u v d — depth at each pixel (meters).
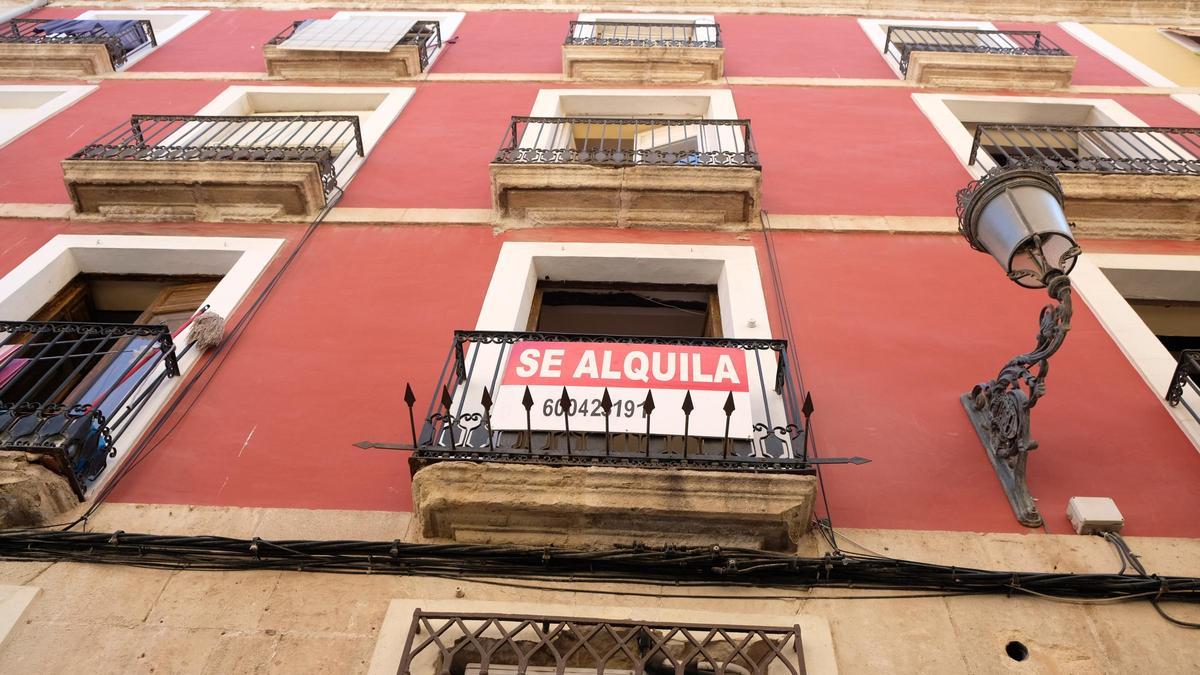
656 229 7.92
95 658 4.32
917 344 6.52
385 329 6.69
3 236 7.95
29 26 13.40
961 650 4.34
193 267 7.81
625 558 4.68
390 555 4.74
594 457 4.83
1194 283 7.37
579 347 5.57
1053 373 6.18
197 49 12.87
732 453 5.12
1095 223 7.84
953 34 12.74
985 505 5.16
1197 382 6.25
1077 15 14.09
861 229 7.90
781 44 12.85
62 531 4.88
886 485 5.31
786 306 6.88
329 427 5.77
